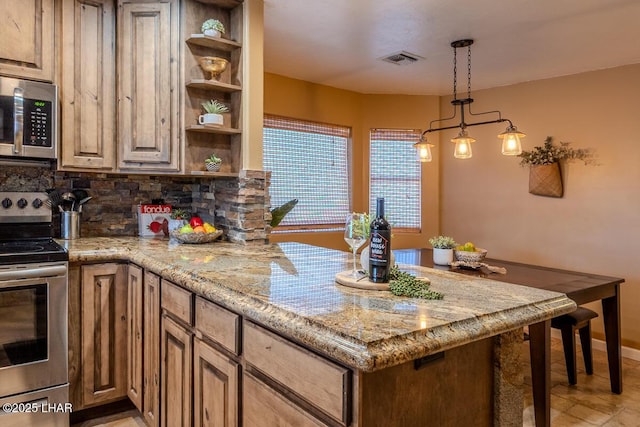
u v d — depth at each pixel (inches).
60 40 94.6
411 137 189.8
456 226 189.2
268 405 48.7
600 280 104.1
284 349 45.8
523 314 48.7
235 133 105.5
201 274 65.6
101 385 91.0
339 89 177.2
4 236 99.3
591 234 148.9
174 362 72.1
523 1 98.9
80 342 88.6
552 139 158.6
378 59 140.4
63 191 108.0
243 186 103.3
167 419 75.3
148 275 83.0
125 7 100.0
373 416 40.8
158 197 121.3
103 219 113.7
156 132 100.9
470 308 48.0
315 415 42.2
